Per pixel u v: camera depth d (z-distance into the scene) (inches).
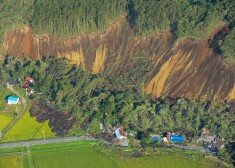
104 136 7352.4
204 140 7140.8
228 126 7180.1
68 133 7421.3
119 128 7426.2
